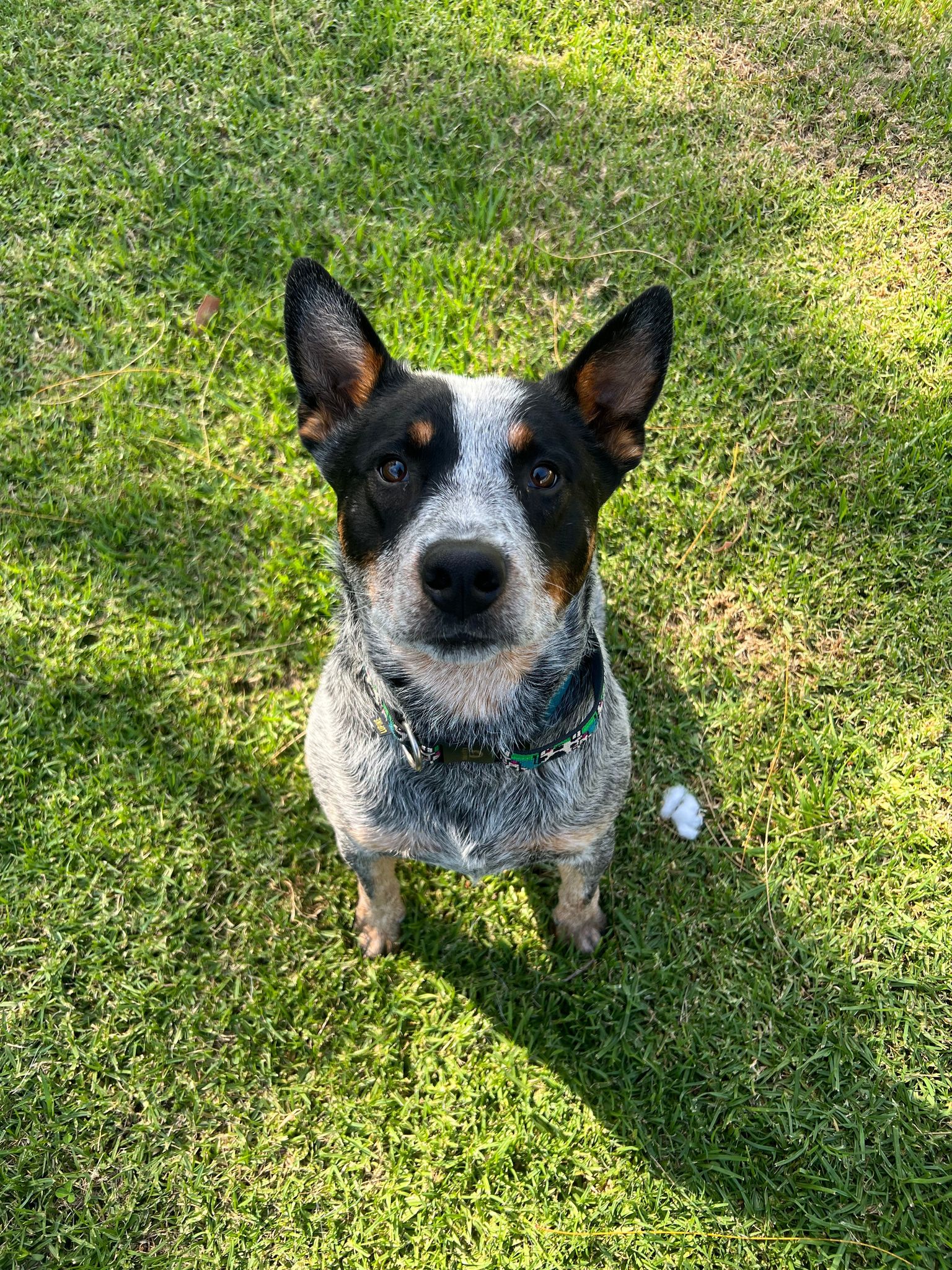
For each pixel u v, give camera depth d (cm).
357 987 71
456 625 48
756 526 86
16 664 79
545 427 52
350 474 54
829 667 81
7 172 97
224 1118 66
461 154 100
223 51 103
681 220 98
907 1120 66
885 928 72
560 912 71
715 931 73
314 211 96
